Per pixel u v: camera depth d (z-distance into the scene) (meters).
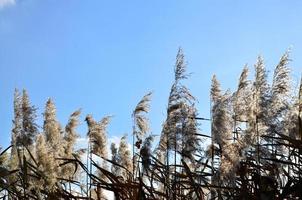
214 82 7.44
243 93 7.25
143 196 5.25
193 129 6.86
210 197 5.86
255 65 7.29
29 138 7.72
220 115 6.72
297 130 6.76
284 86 7.05
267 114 6.88
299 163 5.42
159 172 5.86
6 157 6.88
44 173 6.30
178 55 7.33
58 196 5.91
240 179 5.61
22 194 6.23
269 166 5.89
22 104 8.01
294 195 5.01
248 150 6.46
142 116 8.45
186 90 7.16
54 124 8.95
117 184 5.43
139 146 6.86
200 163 6.60
